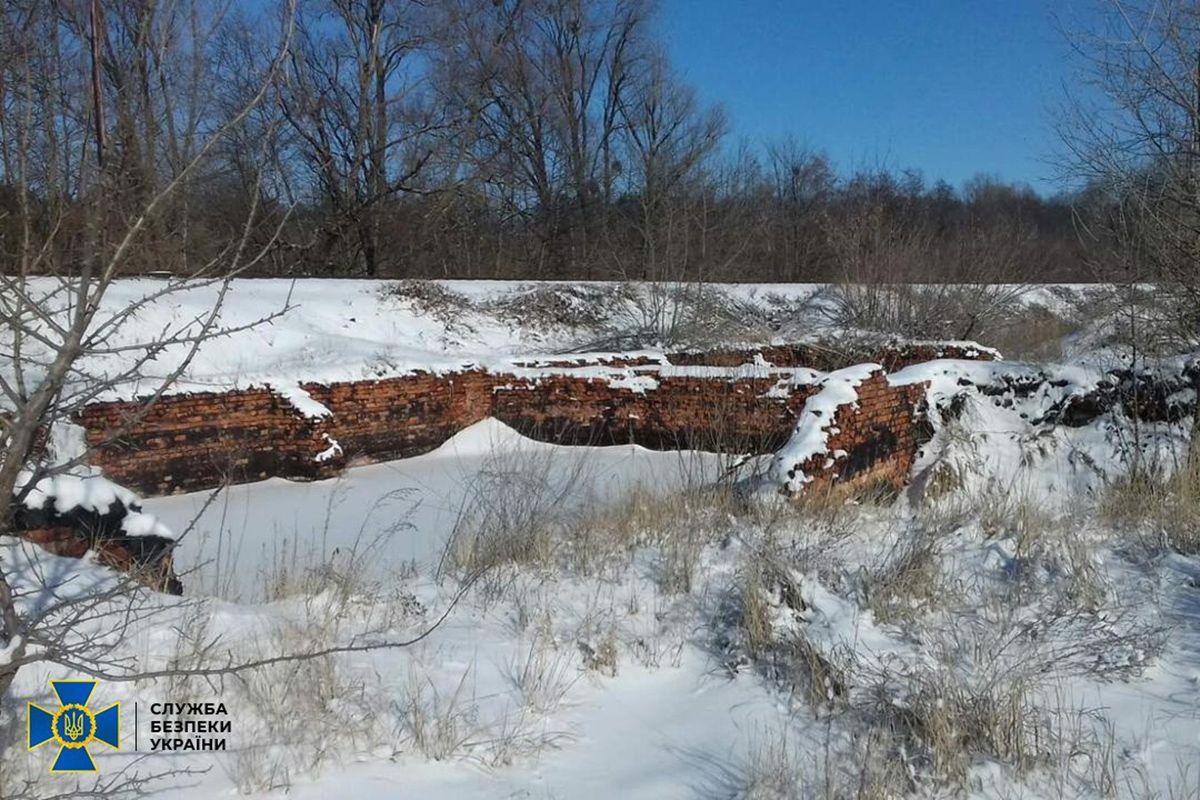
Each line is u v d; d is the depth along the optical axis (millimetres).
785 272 32250
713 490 8219
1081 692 4746
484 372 14586
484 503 8031
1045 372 10984
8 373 7496
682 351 17359
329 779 3797
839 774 3945
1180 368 10664
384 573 6992
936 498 9336
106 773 3684
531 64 33188
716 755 4203
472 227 30188
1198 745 4172
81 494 5324
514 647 5230
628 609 5840
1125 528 7516
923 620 5586
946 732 4113
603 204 34219
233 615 5188
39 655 3330
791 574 5777
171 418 10695
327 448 11742
